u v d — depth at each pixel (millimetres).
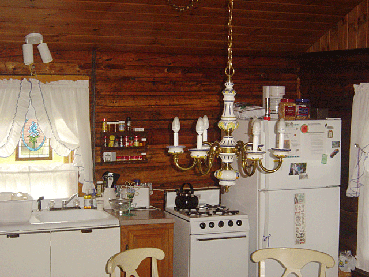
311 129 4242
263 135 4141
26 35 3980
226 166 2242
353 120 4363
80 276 3836
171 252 4094
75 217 4273
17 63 4215
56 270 3768
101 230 3873
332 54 4707
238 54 4988
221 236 4117
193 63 4840
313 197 4293
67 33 4129
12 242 3639
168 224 4066
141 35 4336
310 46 5023
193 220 4043
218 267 4113
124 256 2594
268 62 5152
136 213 4285
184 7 3996
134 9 3938
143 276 4012
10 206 3750
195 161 2314
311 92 5094
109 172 4535
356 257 4504
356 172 4348
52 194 4402
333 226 4398
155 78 4715
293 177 4211
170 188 4840
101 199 4336
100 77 4516
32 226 3693
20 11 3736
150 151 4746
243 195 4426
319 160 4297
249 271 4344
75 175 4477
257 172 4195
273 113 4559
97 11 3889
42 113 4273
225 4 4047
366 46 4254
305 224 4277
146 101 4695
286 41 4832
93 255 3861
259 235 4207
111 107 4574
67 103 4344
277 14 4320
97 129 4539
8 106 4160
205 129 2451
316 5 4266
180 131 4852
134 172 4695
